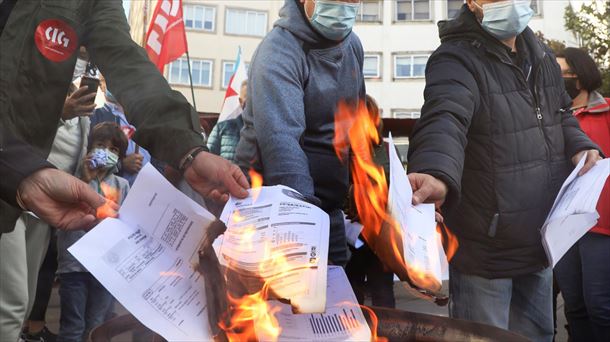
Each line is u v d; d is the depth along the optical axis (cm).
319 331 109
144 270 92
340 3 178
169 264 95
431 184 143
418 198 132
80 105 249
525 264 190
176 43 551
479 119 186
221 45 2266
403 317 122
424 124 169
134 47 131
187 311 92
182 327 90
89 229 101
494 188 186
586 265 259
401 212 111
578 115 289
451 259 196
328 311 112
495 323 190
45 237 242
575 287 280
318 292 90
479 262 189
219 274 94
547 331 202
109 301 316
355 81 199
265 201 105
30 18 125
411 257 108
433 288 108
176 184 162
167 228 97
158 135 113
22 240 187
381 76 1903
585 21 1025
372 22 1889
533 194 188
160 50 545
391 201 108
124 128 346
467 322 115
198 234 97
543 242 170
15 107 123
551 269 198
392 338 121
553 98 199
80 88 247
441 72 185
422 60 1880
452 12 1881
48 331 337
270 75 170
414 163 155
